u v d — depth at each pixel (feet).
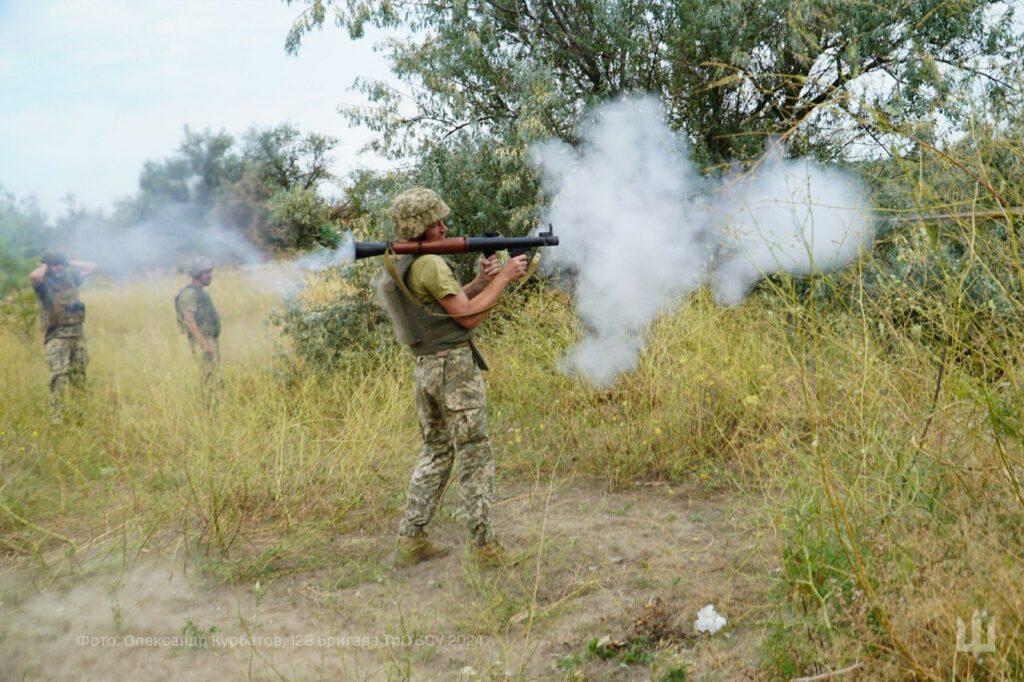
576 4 26.27
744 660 8.70
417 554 12.36
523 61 26.14
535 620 10.29
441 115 27.89
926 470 9.78
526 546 12.52
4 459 17.43
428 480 12.30
